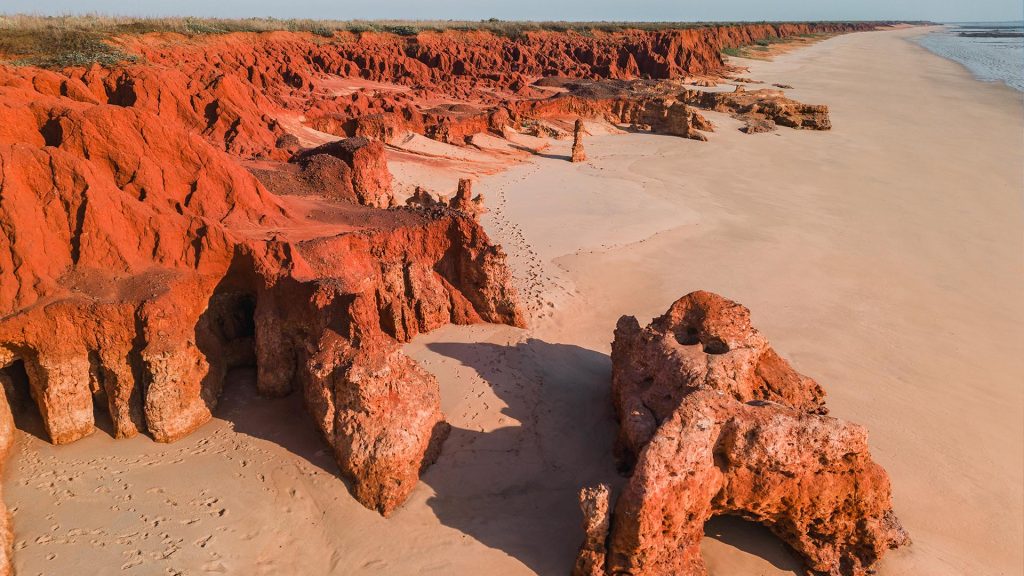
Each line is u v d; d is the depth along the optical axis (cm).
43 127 2080
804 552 1634
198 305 1928
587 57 11412
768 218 4459
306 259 2111
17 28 5878
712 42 13638
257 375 2045
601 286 3238
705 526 1722
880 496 1631
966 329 3038
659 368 1827
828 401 2370
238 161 3164
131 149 2053
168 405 1778
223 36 8344
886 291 3394
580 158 5719
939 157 6319
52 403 1706
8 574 1410
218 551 1524
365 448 1680
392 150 5062
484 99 7612
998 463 2111
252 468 1747
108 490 1630
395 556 1569
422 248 2523
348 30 10950
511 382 2250
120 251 1844
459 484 1791
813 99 9688
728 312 1916
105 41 6169
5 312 1669
